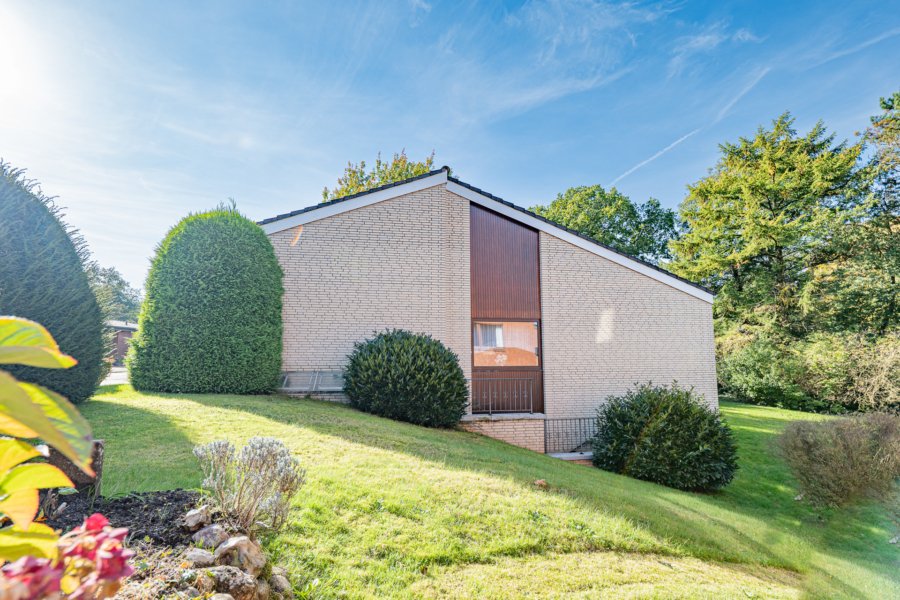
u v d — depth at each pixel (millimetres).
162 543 2936
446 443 8023
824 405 22016
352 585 3426
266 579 3115
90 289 7496
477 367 12281
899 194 22875
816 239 24422
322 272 11336
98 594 855
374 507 4629
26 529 986
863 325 22391
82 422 869
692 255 30969
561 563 4410
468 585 3762
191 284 9375
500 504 5273
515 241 12898
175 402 7824
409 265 11836
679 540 5457
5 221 6473
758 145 29297
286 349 10938
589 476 8250
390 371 9539
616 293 13203
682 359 13289
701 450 9352
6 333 894
